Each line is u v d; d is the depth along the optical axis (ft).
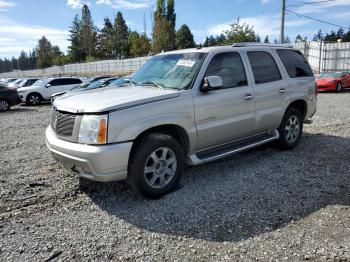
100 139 12.20
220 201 13.48
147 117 13.10
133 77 17.98
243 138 17.66
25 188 15.52
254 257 9.68
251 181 15.61
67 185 15.78
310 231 11.02
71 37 301.22
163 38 182.91
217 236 10.89
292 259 9.53
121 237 10.99
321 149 21.02
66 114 13.30
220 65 16.15
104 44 286.05
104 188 15.25
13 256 10.03
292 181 15.52
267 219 11.90
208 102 15.15
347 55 109.50
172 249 10.22
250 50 18.11
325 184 15.08
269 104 18.43
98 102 13.02
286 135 20.42
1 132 32.27
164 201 13.65
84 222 12.09
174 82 15.38
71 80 72.18
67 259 9.84
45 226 11.85
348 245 10.12
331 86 68.03
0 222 12.19
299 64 21.49
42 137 28.68
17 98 55.93
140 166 13.02
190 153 15.14
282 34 87.86
